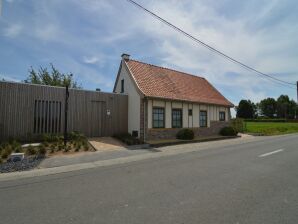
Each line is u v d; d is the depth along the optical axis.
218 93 25.27
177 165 8.53
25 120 13.44
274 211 4.26
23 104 13.42
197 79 25.09
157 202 4.73
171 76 21.84
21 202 4.87
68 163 9.25
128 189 5.64
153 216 4.05
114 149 12.86
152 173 7.30
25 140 13.36
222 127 23.80
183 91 20.38
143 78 18.64
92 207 4.51
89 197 5.10
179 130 18.91
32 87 13.79
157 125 17.41
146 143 15.23
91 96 16.12
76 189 5.74
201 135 21.08
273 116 109.88
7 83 12.98
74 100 15.34
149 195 5.17
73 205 4.64
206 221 3.85
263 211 4.26
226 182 6.14
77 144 12.68
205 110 21.80
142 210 4.33
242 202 4.70
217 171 7.44
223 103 23.50
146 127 16.55
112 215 4.12
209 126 22.11
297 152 11.56
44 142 12.62
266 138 20.83
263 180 6.34
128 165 8.78
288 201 4.76
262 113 112.56
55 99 14.60
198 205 4.55
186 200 4.82
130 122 17.70
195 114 20.67
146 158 10.39
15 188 5.92
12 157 9.26
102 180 6.57
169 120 18.28
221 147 14.12
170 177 6.74
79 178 6.86
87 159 10.05
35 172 7.78
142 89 17.02
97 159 10.12
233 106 24.78
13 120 13.07
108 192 5.43
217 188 5.63
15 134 13.09
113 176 7.03
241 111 87.69
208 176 6.80
